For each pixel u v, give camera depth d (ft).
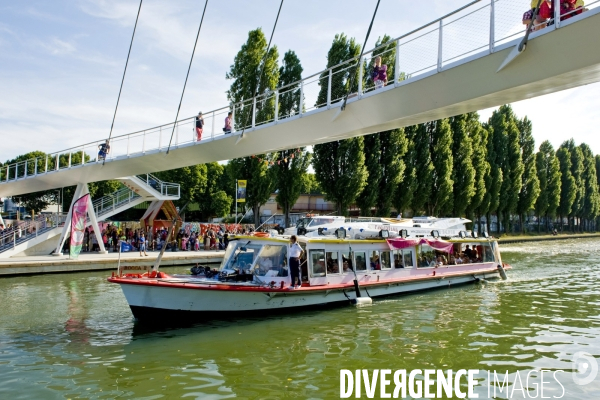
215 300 48.44
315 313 54.34
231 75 130.00
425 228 75.61
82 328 46.98
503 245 193.06
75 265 88.53
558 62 42.83
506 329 47.37
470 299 64.23
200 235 128.26
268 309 52.49
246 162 128.06
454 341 42.91
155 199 128.57
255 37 126.31
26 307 56.80
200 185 200.75
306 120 65.72
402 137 143.33
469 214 192.24
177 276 52.75
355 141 130.31
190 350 39.78
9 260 89.35
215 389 31.45
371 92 57.31
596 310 56.85
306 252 56.95
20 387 31.86
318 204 220.23
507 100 51.55
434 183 165.07
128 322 49.47
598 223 368.68
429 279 71.05
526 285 77.36
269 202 213.87
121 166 94.38
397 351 39.88
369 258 64.18
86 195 95.61
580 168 320.09
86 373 34.42
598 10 38.01
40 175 106.32
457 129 177.78
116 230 117.60
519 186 229.25
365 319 51.47
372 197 138.00
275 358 37.78
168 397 30.17
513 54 43.96
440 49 50.47
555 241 233.35
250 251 55.31
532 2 43.57
